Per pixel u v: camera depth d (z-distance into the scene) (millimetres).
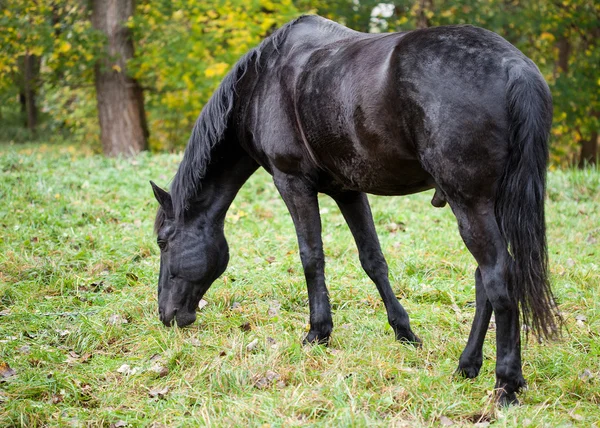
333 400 3254
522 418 3039
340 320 4586
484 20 13547
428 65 3062
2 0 12688
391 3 13695
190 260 4359
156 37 12914
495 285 3014
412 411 3174
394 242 6336
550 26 13461
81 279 5309
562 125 14398
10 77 15336
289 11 11938
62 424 3309
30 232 6336
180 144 16703
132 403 3551
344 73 3430
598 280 5203
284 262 5750
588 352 3932
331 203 7980
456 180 3020
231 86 4234
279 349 3922
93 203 7484
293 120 3859
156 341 4242
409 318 4516
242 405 3287
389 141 3232
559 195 8211
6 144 16625
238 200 7918
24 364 3965
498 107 2928
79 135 17156
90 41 12625
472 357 3557
